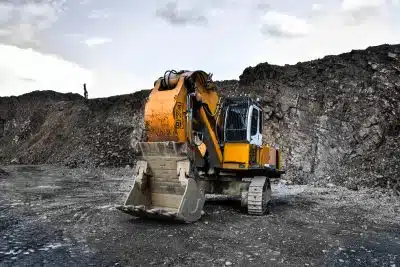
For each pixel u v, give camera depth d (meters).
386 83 19.94
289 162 19.06
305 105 21.12
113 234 7.11
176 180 8.13
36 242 6.60
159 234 7.09
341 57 22.95
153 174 8.38
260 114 10.80
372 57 21.75
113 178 20.38
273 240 6.89
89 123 34.97
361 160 17.47
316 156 18.77
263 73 24.73
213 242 6.63
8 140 44.34
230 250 6.18
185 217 7.63
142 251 6.05
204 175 9.66
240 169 9.45
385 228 8.23
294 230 7.75
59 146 34.91
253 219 8.84
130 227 7.66
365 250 6.39
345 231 7.80
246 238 6.98
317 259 5.84
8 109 47.97
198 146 8.52
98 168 26.75
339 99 20.44
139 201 8.30
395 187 14.54
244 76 25.84
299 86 22.27
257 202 9.21
